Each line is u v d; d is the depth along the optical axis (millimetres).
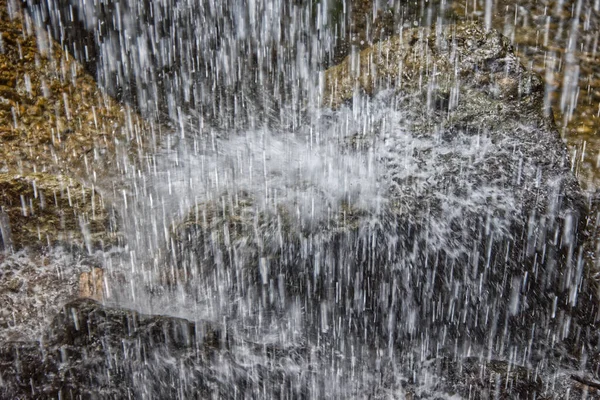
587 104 4227
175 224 3371
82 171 3760
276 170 3703
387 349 3023
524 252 3271
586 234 3400
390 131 3770
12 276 3139
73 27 4125
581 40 4641
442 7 4801
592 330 3154
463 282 3236
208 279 3213
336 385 2727
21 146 3688
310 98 4262
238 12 4523
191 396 2559
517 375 2824
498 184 3410
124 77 4285
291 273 3217
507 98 3787
